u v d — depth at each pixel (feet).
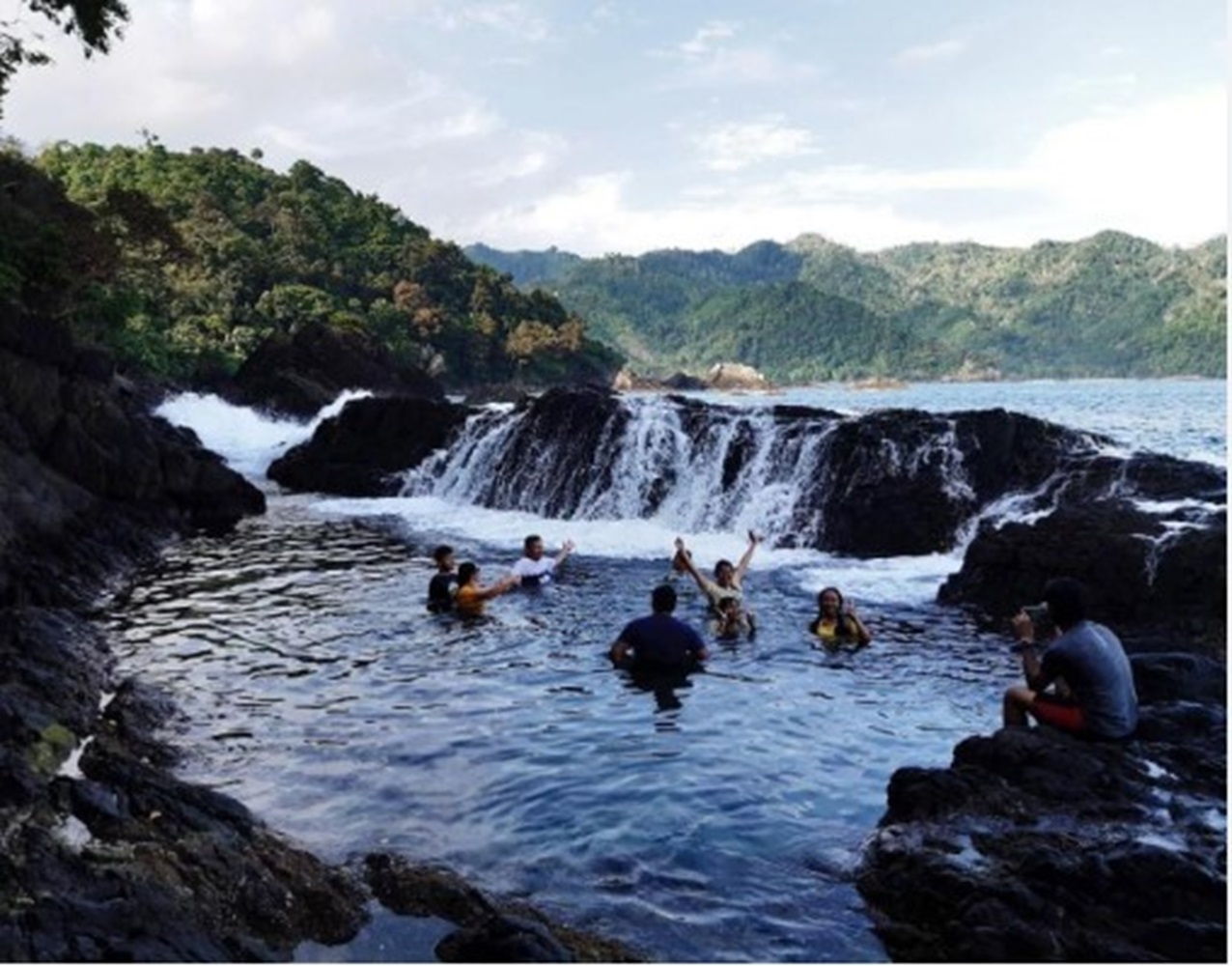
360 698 31.42
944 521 57.41
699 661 35.42
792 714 30.17
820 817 23.27
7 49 107.04
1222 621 38.50
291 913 18.70
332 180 531.50
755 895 19.89
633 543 61.87
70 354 66.59
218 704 30.81
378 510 77.15
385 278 430.20
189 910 17.88
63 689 29.60
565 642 38.09
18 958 15.48
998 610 43.86
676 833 22.48
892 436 61.05
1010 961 16.71
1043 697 25.57
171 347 240.12
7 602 40.45
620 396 78.13
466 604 43.21
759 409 71.20
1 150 139.03
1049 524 44.80
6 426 57.16
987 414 60.03
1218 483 50.55
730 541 62.34
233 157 499.92
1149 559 40.98
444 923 18.88
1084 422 175.63
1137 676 29.35
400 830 22.63
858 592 47.93
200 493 71.51
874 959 17.69
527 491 77.15
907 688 32.68
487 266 511.81
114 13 92.43
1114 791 21.83
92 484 63.67
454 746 27.53
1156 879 17.71
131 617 41.93
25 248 93.97
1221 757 23.32
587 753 26.99
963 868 19.08
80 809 21.38
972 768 22.91
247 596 46.21
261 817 23.09
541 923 18.43
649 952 17.90
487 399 416.87
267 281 367.45
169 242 176.86
